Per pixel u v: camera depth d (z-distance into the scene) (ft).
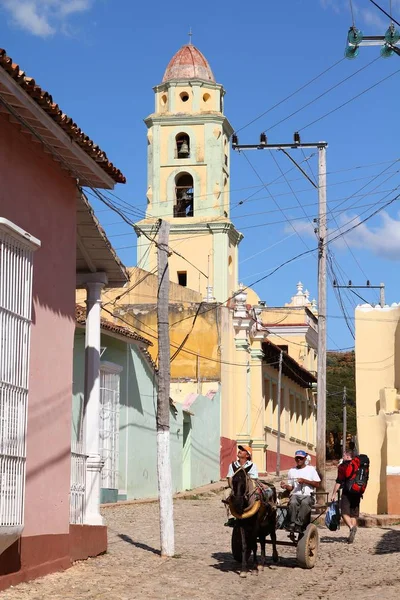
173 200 185.68
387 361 97.76
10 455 44.11
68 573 51.42
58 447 51.85
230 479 53.93
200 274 181.37
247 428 159.74
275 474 167.22
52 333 51.11
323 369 92.53
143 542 67.72
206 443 141.08
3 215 45.44
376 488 95.50
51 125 47.06
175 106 188.65
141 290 149.69
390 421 93.04
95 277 63.26
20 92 43.32
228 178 193.06
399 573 54.65
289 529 57.36
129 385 105.29
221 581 51.42
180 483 128.06
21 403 45.57
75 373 89.66
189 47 194.80
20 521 45.32
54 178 52.11
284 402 191.62
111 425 100.48
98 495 61.36
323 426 91.61
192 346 149.38
